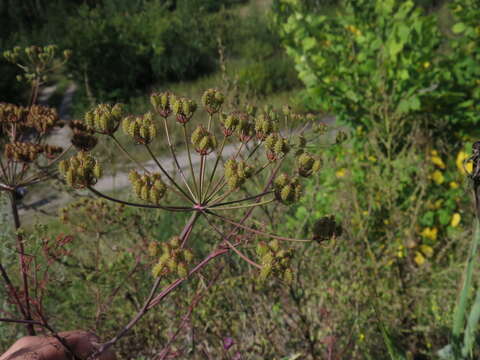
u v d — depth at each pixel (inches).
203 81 624.7
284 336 85.4
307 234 114.9
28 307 62.8
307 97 161.6
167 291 48.4
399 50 141.7
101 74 631.2
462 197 136.5
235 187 48.4
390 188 126.3
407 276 111.0
